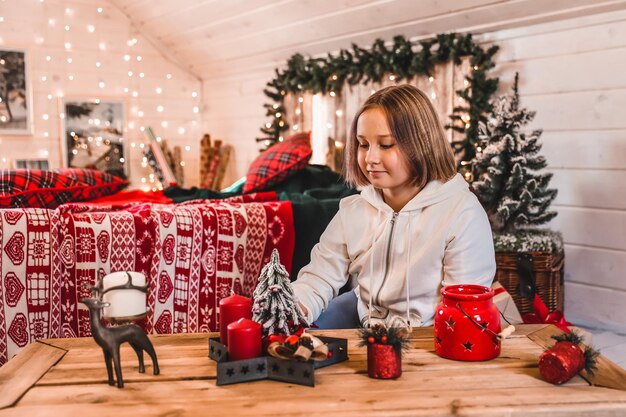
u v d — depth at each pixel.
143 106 5.17
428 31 3.20
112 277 0.97
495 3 2.76
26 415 0.85
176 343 1.19
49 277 1.94
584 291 2.75
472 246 1.37
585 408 0.88
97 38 4.90
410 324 1.41
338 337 1.22
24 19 4.58
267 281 1.16
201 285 2.15
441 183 1.40
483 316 1.08
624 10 2.48
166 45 5.16
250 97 4.88
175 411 0.86
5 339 1.89
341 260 1.53
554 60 2.74
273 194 2.54
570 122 2.72
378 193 1.48
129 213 2.04
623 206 2.57
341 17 3.48
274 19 3.88
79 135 4.86
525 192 2.44
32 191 2.53
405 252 1.42
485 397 0.91
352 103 3.73
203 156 5.19
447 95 3.11
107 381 0.99
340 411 0.86
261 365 1.00
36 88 4.66
